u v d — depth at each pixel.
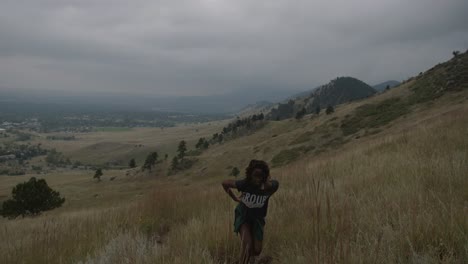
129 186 92.19
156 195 10.00
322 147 76.25
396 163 9.27
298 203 6.82
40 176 152.00
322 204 6.05
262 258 4.73
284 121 132.38
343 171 10.65
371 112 82.38
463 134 11.80
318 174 11.21
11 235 8.52
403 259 3.48
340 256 3.37
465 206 4.29
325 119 95.69
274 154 85.75
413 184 6.16
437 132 13.84
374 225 4.47
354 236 4.33
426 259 3.26
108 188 94.19
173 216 8.55
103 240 6.17
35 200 31.47
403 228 4.01
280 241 4.99
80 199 75.25
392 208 4.95
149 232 7.40
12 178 151.88
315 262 3.55
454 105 57.56
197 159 102.75
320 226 4.83
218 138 143.88
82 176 137.38
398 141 14.84
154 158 106.25
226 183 4.44
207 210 8.05
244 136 130.75
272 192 4.38
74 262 5.14
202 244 5.08
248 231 4.30
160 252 4.72
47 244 6.14
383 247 3.68
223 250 5.04
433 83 77.75
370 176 8.34
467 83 68.38
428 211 4.41
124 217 8.36
